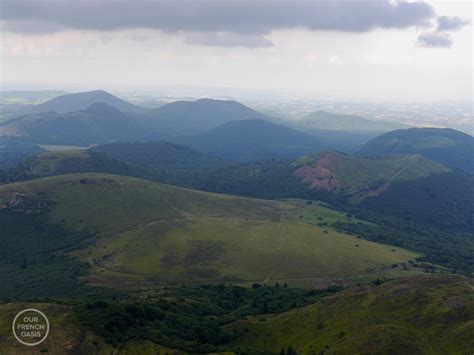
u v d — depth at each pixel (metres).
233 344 127.75
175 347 109.81
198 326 129.88
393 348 107.12
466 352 102.75
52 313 120.44
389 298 131.88
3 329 112.88
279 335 133.25
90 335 110.69
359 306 133.75
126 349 107.75
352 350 109.69
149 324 122.75
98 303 127.38
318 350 116.75
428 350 106.75
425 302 125.50
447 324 114.12
